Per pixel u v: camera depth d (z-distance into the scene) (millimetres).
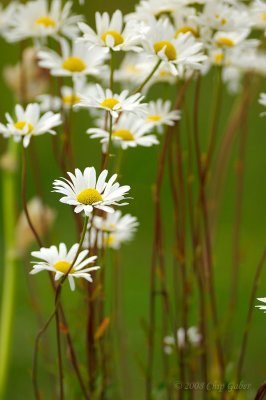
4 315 1337
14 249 1337
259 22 1152
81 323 1101
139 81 1157
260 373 1433
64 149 1113
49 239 1197
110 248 1157
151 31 1043
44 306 1575
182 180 1115
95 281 1086
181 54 1046
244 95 1225
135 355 1133
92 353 1082
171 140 1118
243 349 1101
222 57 1100
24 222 1298
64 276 969
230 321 1176
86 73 1113
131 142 1081
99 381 1100
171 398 1140
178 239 1115
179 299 1145
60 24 1146
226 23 1073
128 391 1204
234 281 1220
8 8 1179
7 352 1336
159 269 1118
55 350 1364
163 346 1133
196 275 1146
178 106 1104
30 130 1042
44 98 1179
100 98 1030
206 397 1117
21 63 1200
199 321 1146
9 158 1334
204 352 1119
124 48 1039
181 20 1096
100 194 971
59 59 1116
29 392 1426
